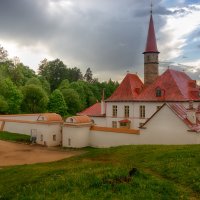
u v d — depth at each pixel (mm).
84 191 14953
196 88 57562
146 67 62969
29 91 83938
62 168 22141
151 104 54594
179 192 15047
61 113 93250
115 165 21906
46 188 16156
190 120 38906
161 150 27000
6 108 74000
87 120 48375
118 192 14500
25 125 53812
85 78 185375
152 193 14422
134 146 32719
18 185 18812
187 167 19156
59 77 160750
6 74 104438
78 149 46219
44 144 48719
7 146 46344
